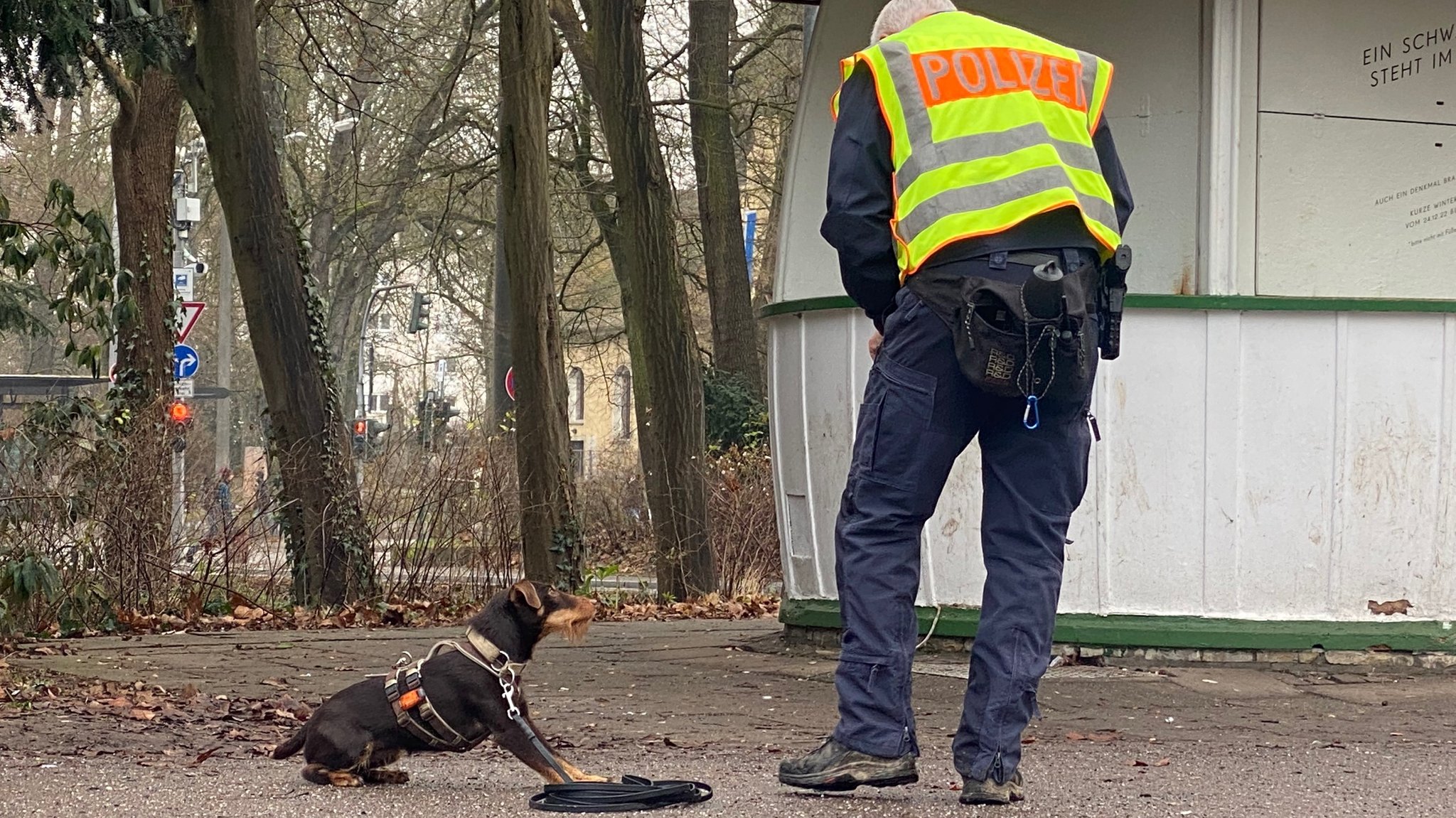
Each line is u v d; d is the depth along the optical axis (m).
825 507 7.01
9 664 6.82
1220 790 3.80
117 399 12.91
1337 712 5.24
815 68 7.75
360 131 26.20
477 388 38.47
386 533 11.85
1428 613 6.23
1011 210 3.40
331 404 11.52
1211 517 6.28
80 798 3.73
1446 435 6.23
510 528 12.12
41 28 6.95
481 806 3.68
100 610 9.66
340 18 18.06
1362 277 7.05
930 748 4.60
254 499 11.43
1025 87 3.56
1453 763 4.21
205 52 11.05
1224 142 6.76
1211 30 6.83
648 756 4.42
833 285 7.86
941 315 3.47
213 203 33.19
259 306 11.31
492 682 3.94
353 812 3.59
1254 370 6.24
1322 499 6.23
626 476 20.75
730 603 12.41
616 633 8.38
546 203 12.48
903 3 3.89
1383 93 7.05
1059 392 3.47
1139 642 6.28
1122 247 3.56
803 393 7.05
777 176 22.98
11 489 9.24
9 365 38.38
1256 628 6.23
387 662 6.97
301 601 11.38
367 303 35.66
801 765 3.66
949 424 3.59
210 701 5.77
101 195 28.77
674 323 13.63
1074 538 6.37
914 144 3.52
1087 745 4.55
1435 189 7.10
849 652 3.66
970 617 6.57
